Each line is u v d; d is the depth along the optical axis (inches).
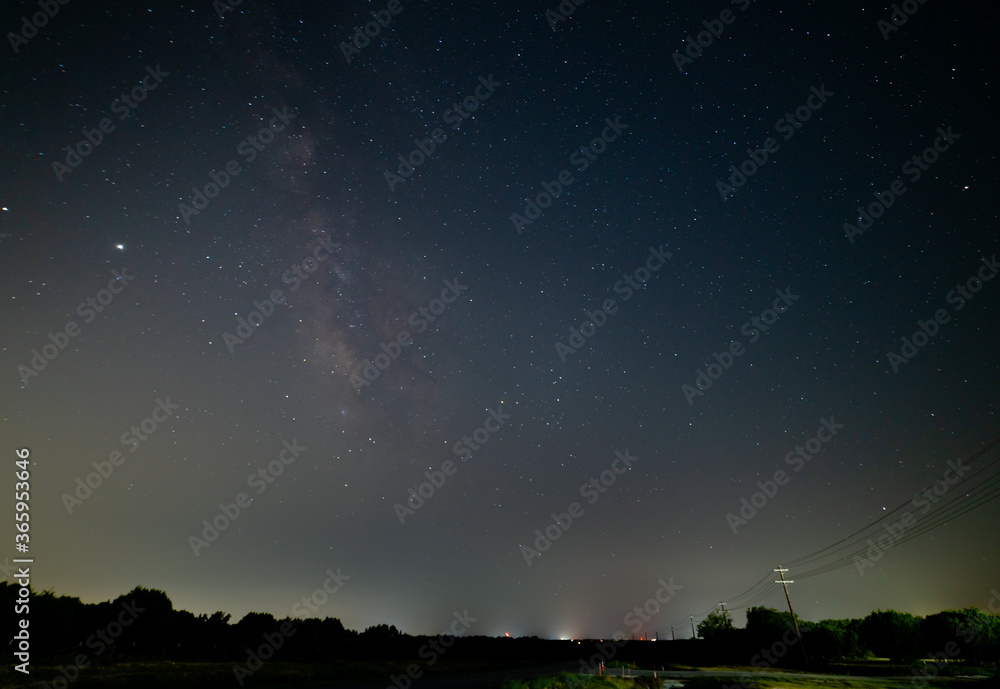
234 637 1723.7
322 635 1915.6
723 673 1670.8
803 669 1806.1
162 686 989.8
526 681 1128.2
